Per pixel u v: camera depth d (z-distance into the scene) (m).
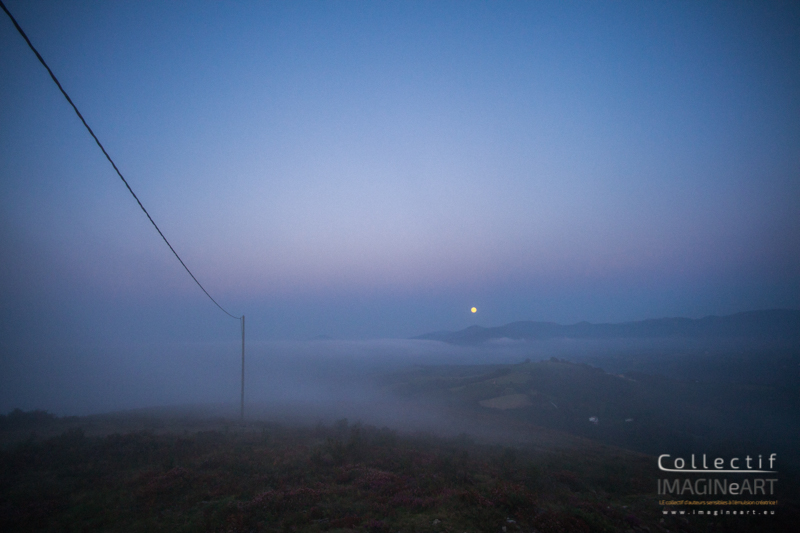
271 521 10.46
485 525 10.13
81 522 10.40
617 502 14.20
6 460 15.98
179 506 11.66
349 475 14.66
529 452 26.81
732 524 12.11
